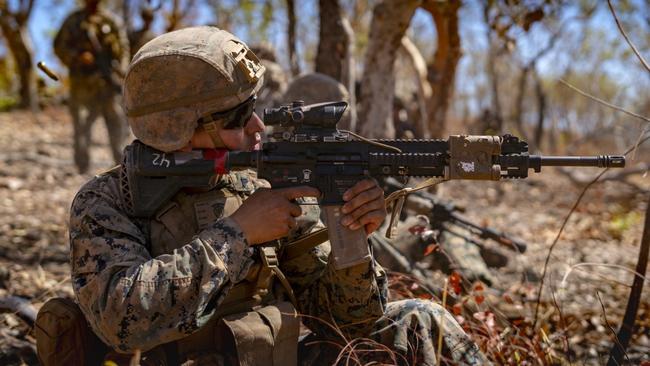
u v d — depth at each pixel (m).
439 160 2.24
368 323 2.46
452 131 20.27
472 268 4.29
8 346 3.29
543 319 3.58
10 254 5.30
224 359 2.27
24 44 18.67
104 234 2.17
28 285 4.41
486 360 2.51
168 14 7.68
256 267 2.32
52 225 6.45
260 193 2.23
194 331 2.11
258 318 2.28
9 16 18.53
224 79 2.19
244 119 2.27
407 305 2.54
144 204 2.24
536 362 2.96
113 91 8.62
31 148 12.42
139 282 2.07
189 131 2.20
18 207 7.36
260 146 2.42
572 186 11.06
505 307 4.01
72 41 8.54
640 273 2.95
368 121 5.45
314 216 2.55
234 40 2.27
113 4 16.78
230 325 2.23
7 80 21.23
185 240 2.26
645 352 3.50
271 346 2.26
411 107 7.13
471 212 8.80
